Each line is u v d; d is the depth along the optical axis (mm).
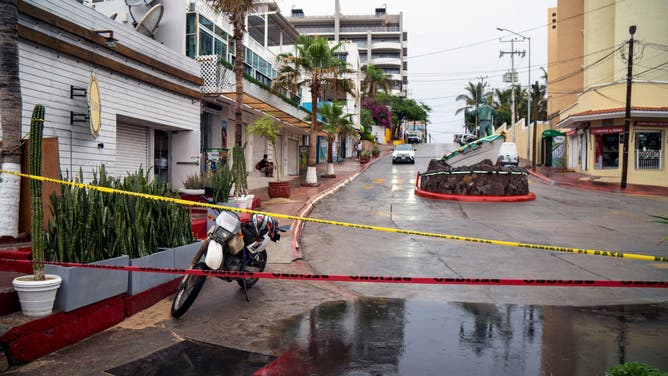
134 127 14367
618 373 3461
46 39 9758
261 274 4512
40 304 4406
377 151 52875
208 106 19875
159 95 14312
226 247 5941
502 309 6148
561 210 16984
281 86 22922
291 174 32969
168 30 17156
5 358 4121
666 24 31750
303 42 23000
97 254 5156
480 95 84375
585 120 30453
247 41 24094
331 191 21984
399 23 113000
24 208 7047
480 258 9430
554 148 39500
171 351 4570
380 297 6695
